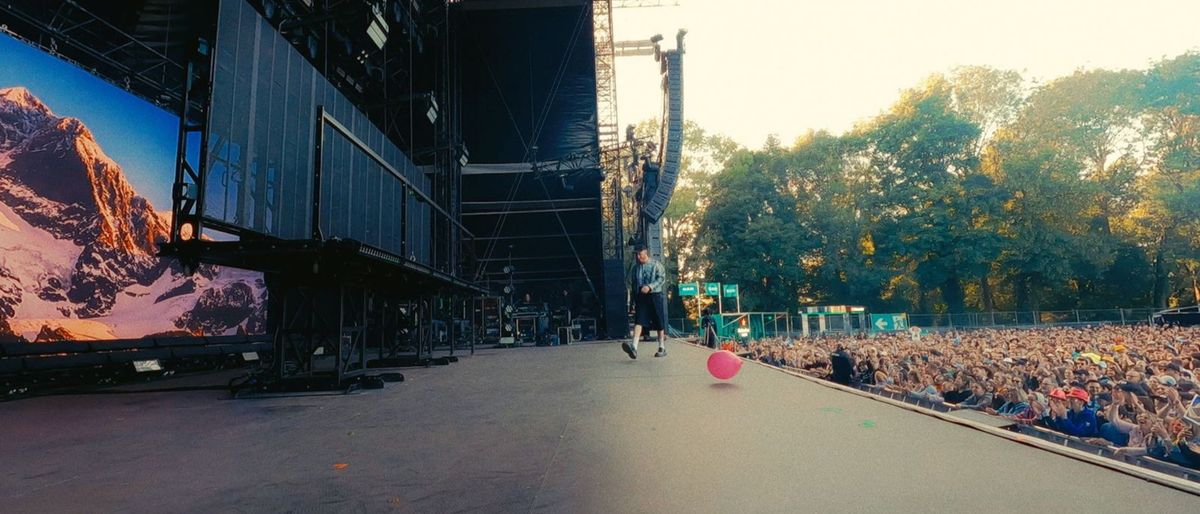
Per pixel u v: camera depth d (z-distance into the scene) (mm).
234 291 14406
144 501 1977
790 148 56344
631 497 1857
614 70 27281
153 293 12352
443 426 3344
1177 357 14141
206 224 5391
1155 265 51188
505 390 5172
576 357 10148
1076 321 48219
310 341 6270
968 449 2461
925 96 54125
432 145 22266
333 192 9898
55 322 10336
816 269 52250
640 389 4797
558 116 25750
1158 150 51969
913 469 2133
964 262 48344
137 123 12188
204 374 10734
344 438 3092
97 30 12906
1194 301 52469
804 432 2859
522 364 8750
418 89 21797
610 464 2305
